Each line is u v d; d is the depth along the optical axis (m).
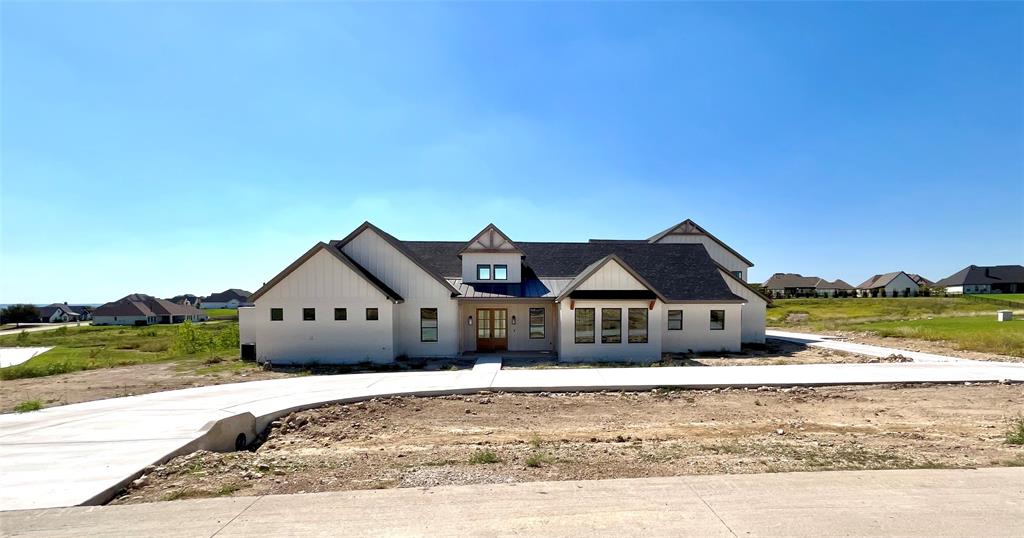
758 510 4.77
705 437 8.73
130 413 10.12
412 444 8.63
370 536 4.26
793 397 12.27
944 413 10.66
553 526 4.43
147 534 4.41
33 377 16.69
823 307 61.75
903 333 26.75
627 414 10.77
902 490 5.29
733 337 21.56
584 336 18.70
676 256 24.28
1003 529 4.38
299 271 18.59
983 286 99.81
